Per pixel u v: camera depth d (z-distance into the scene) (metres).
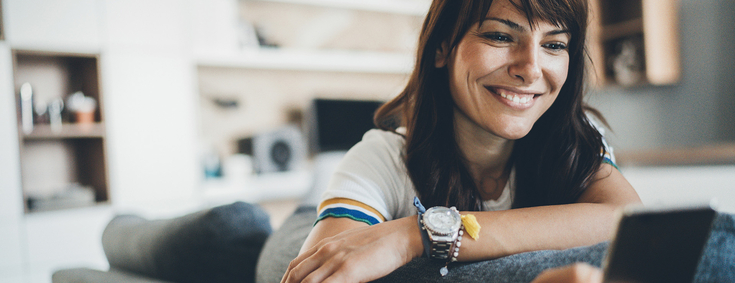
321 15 3.79
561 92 0.76
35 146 2.78
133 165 2.78
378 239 0.54
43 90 2.78
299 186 3.37
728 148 3.15
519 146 0.80
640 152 3.70
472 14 0.67
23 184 2.72
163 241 0.82
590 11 0.79
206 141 3.43
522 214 0.58
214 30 3.19
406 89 0.85
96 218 2.66
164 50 2.87
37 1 2.52
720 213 0.44
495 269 0.49
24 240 2.47
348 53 3.72
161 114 2.86
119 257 0.96
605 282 0.33
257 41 3.43
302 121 3.78
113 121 2.73
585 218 0.59
